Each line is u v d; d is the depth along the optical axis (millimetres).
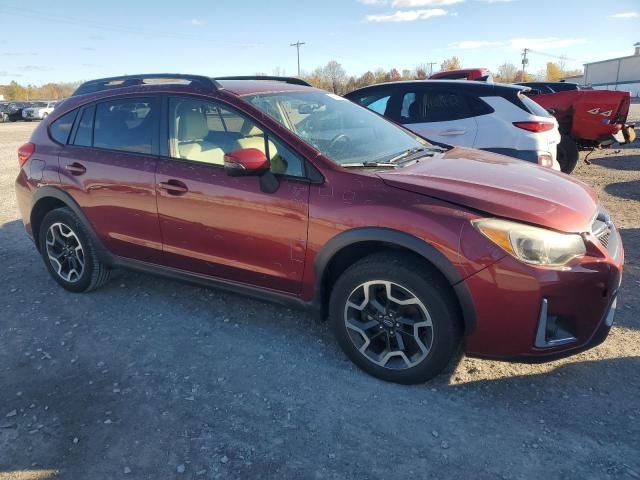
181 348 3445
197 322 3789
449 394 2893
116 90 3902
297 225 3020
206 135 3410
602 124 8844
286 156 3109
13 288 4484
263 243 3180
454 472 2352
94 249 4074
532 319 2574
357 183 2893
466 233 2592
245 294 3439
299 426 2676
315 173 2998
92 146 3943
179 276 3701
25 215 4406
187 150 3479
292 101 3664
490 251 2557
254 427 2676
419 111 6508
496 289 2570
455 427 2635
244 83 3787
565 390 2895
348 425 2672
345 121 3756
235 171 3000
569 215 2674
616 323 3584
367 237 2791
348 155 3232
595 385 2926
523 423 2646
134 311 3982
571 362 3154
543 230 2561
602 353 3236
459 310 2760
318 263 3006
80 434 2656
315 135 3338
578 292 2570
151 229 3666
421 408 2783
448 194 2719
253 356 3332
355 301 2994
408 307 2848
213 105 3402
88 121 3998
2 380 3145
